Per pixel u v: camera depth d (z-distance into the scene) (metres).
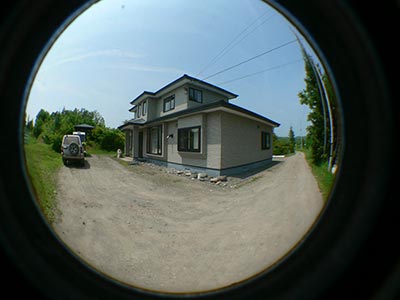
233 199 5.14
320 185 4.83
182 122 10.19
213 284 1.85
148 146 14.55
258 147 12.13
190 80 11.77
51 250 1.00
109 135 21.14
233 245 2.69
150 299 1.08
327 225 0.95
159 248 2.63
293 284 0.92
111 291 1.08
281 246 2.55
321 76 5.15
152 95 15.02
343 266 0.79
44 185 4.88
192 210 4.27
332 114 4.98
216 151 8.37
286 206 4.10
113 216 3.73
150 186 6.62
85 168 9.37
